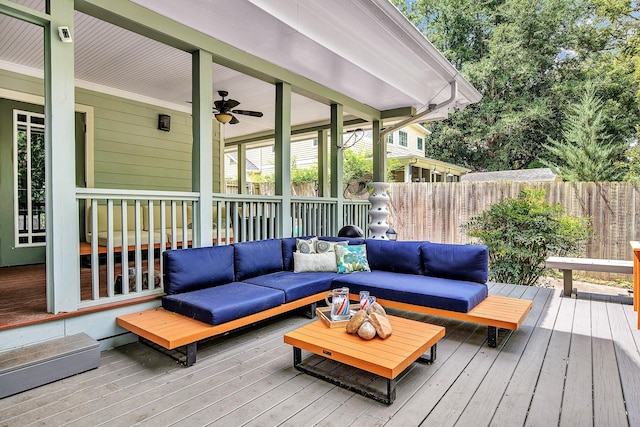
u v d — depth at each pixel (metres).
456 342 3.11
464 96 5.89
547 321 3.66
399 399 2.19
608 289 5.58
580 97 14.10
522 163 16.44
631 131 13.12
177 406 2.11
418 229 7.66
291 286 3.49
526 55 15.40
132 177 5.73
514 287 5.06
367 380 2.41
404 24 3.88
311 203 5.29
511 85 15.95
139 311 3.13
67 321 2.74
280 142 4.64
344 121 7.11
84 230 5.25
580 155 10.92
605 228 6.00
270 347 3.00
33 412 2.04
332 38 3.78
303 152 15.77
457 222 7.27
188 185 6.54
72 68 2.74
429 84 5.44
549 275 6.52
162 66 4.61
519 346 3.02
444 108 6.21
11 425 1.92
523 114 15.19
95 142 5.31
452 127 17.59
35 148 4.94
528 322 3.63
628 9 14.32
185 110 6.45
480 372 2.55
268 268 4.08
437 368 2.61
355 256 4.23
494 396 2.22
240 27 3.40
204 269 3.38
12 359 2.31
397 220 7.87
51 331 2.66
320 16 3.54
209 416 2.01
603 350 2.93
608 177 10.51
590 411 2.05
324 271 4.20
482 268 3.63
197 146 3.62
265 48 3.87
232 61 3.87
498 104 16.00
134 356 2.80
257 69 4.11
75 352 2.48
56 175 2.67
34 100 4.77
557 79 15.33
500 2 16.61
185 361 2.65
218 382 2.40
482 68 15.95
